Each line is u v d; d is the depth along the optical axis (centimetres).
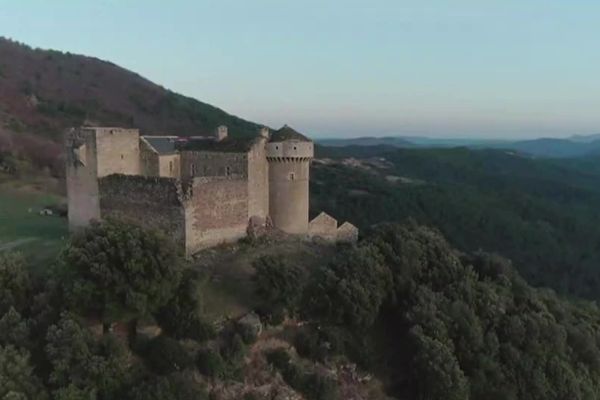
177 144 7638
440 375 5791
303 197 7575
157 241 5372
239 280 6141
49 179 12669
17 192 11075
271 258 6047
